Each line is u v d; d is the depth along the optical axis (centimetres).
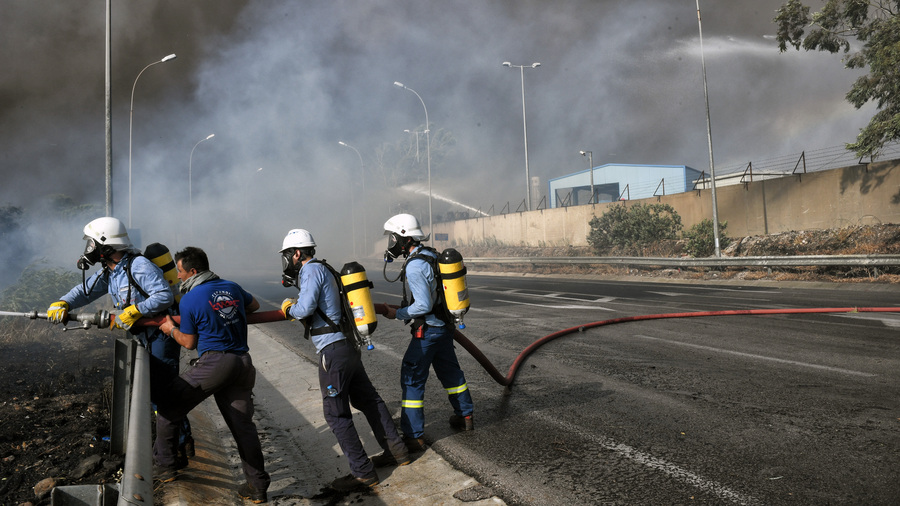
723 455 431
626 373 694
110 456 414
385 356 865
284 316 441
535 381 678
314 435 548
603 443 469
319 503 403
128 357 409
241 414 396
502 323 1131
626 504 361
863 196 2031
